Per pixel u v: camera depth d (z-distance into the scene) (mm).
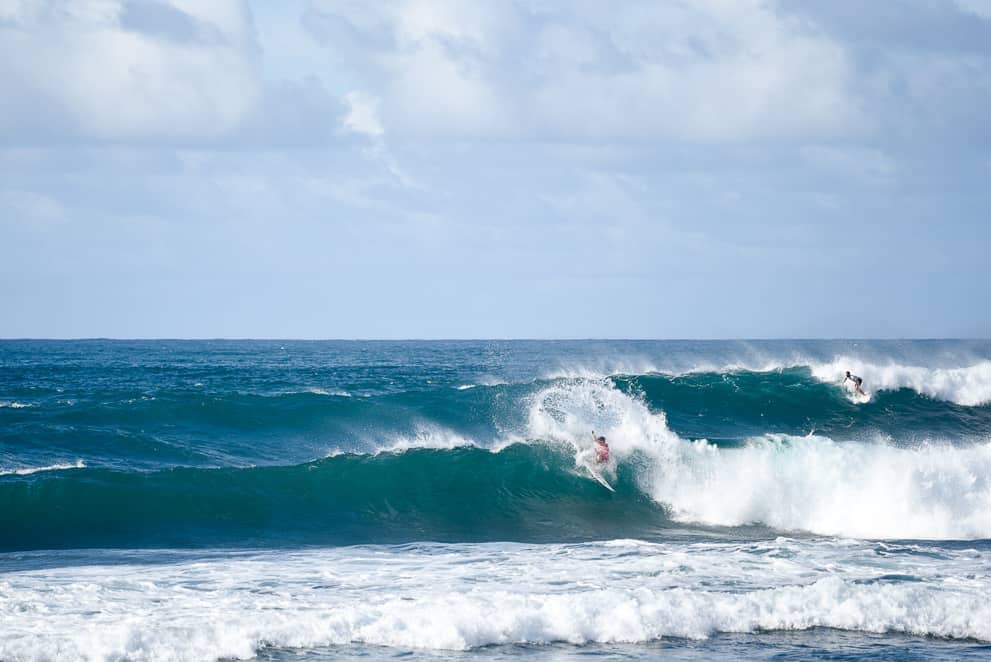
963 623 47719
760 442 85250
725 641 45469
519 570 56750
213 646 41750
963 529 75125
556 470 85875
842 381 138875
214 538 70000
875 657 43344
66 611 45906
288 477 81688
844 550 63625
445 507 80000
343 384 197875
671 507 81375
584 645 44562
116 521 72875
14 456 94625
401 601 47781
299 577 54500
